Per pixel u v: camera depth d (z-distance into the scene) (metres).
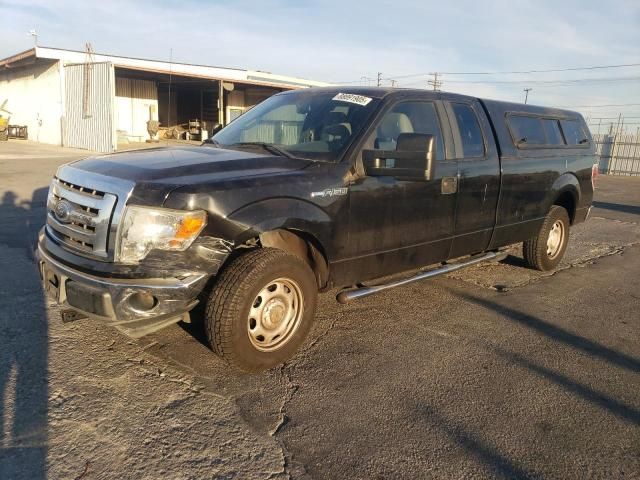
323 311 4.96
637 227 11.09
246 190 3.45
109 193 3.25
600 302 5.64
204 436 2.96
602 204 15.19
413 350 4.21
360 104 4.44
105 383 3.45
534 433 3.15
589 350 4.38
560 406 3.47
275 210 3.55
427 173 3.78
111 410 3.15
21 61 28.39
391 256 4.51
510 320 4.97
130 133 31.62
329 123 4.37
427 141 3.75
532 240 6.41
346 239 4.07
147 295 3.14
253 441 2.94
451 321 4.87
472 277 6.35
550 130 6.41
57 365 3.64
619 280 6.57
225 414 3.19
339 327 4.60
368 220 4.20
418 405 3.39
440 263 5.53
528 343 4.46
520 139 5.80
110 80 23.25
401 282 4.76
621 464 2.89
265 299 3.61
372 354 4.10
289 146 4.32
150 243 3.15
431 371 3.86
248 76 34.81
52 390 3.33
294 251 4.03
